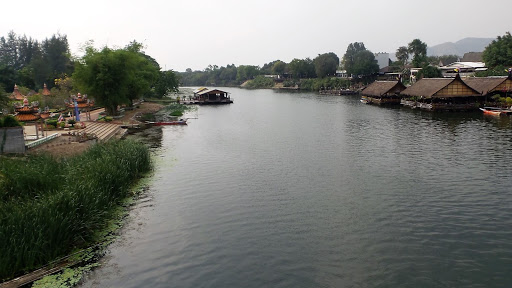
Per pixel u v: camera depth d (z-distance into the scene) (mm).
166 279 15938
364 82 157000
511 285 15250
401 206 23594
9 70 91875
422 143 42375
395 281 15609
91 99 66812
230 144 44969
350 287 15258
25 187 21188
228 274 16281
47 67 118688
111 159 27641
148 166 32625
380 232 20062
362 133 50875
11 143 29656
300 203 24484
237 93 175125
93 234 19875
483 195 25125
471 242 18781
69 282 15609
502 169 30922
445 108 71875
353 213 22688
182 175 31109
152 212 23125
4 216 17812
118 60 61188
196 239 19547
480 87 74375
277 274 16250
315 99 122750
